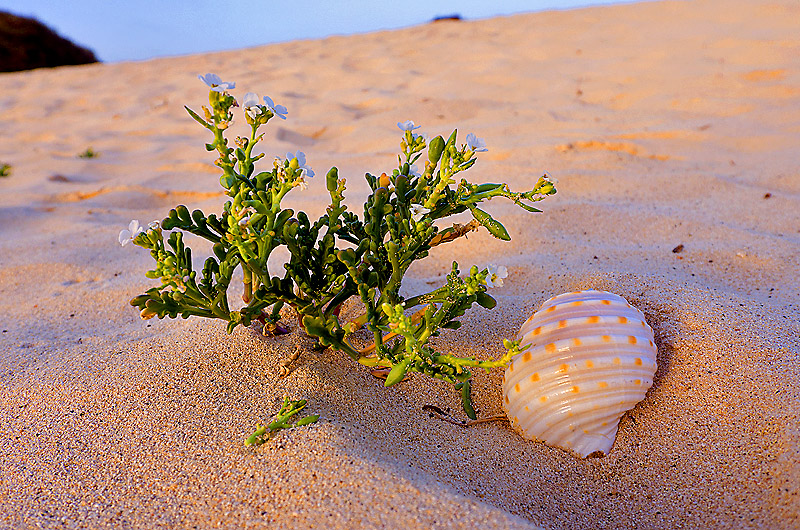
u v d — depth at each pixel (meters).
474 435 0.28
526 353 0.28
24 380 0.32
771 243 0.44
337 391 0.29
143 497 0.24
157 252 0.24
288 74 1.55
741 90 1.02
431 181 0.28
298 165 0.25
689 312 0.32
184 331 0.35
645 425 0.28
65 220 0.64
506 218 0.53
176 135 1.08
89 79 1.81
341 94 1.26
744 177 0.65
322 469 0.24
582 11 1.98
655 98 1.03
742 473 0.25
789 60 1.14
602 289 0.36
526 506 0.25
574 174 0.65
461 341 0.34
